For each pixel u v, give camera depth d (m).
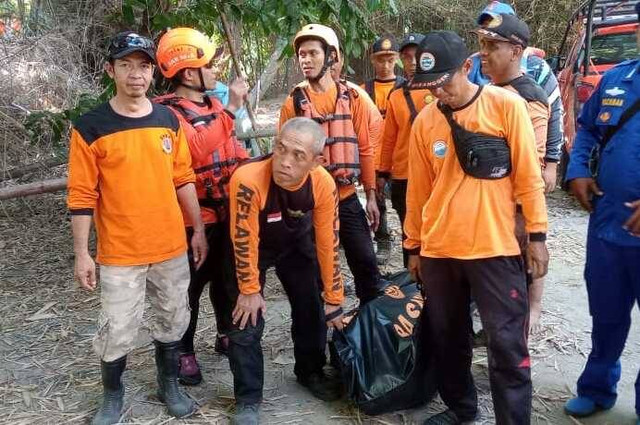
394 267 5.14
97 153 2.78
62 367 3.65
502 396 2.58
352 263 3.88
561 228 5.97
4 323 4.21
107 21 5.88
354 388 3.04
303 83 3.78
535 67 3.55
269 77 7.39
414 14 12.95
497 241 2.52
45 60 6.11
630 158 2.69
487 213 2.52
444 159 2.57
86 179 2.78
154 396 3.31
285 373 3.54
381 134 4.32
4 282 4.88
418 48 2.41
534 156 2.48
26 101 6.09
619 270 2.83
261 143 6.70
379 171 4.37
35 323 4.21
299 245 3.03
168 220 2.94
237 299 2.99
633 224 2.64
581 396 3.10
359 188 6.66
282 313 4.30
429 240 2.66
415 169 2.72
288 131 2.60
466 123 2.48
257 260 2.88
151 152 2.85
